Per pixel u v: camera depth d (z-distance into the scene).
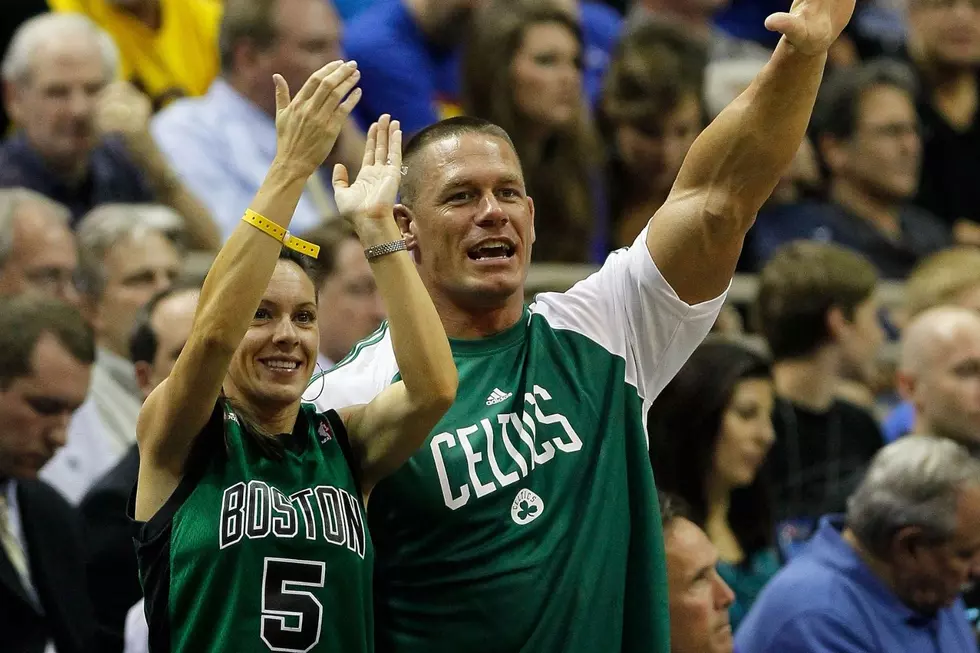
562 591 10.27
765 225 21.81
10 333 13.85
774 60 10.85
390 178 10.13
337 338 16.11
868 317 17.80
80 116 18.23
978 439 16.80
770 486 15.09
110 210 17.06
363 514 10.03
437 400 9.91
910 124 22.44
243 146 19.38
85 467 15.84
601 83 22.69
